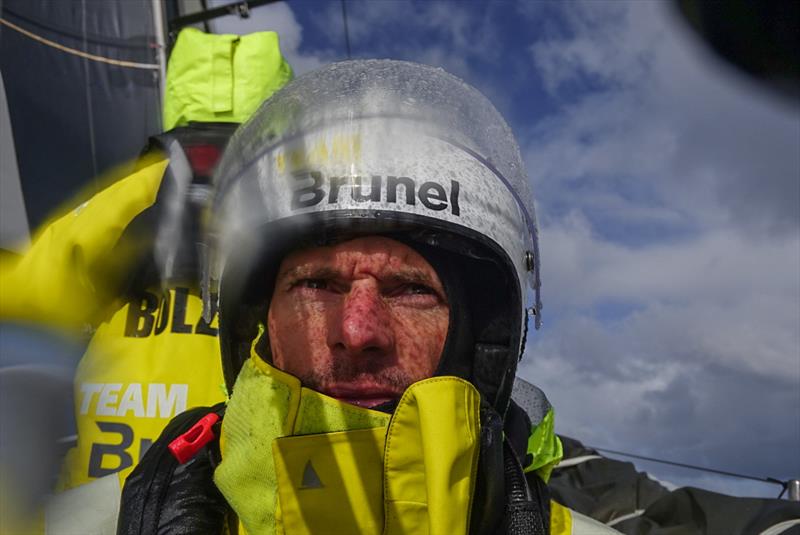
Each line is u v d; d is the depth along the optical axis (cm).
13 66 376
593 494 174
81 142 402
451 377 84
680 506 149
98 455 146
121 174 374
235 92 188
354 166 95
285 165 98
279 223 94
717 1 66
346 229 92
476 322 102
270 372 88
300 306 92
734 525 136
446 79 114
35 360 151
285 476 84
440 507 78
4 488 129
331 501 83
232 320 105
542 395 123
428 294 94
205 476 97
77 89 405
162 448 99
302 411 86
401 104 102
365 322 87
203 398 149
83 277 151
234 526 98
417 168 97
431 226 92
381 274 91
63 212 376
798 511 130
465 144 104
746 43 64
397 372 90
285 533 84
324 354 89
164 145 161
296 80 112
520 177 114
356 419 85
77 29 411
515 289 100
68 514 117
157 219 154
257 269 100
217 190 115
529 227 114
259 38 197
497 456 90
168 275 154
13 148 368
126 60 421
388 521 83
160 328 152
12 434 141
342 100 102
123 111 420
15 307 151
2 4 378
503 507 93
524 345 114
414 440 84
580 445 209
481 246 98
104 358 151
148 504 94
